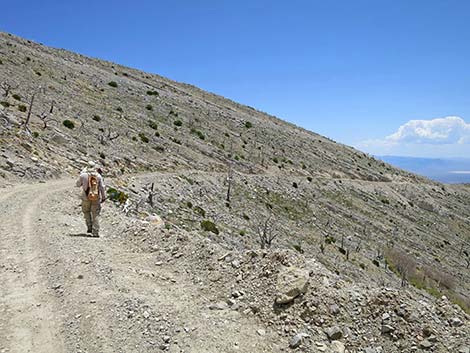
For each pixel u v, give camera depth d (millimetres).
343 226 81188
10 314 6066
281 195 80062
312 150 130750
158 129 81062
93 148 47969
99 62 140000
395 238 88188
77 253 9258
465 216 127562
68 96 70250
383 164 161750
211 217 49344
